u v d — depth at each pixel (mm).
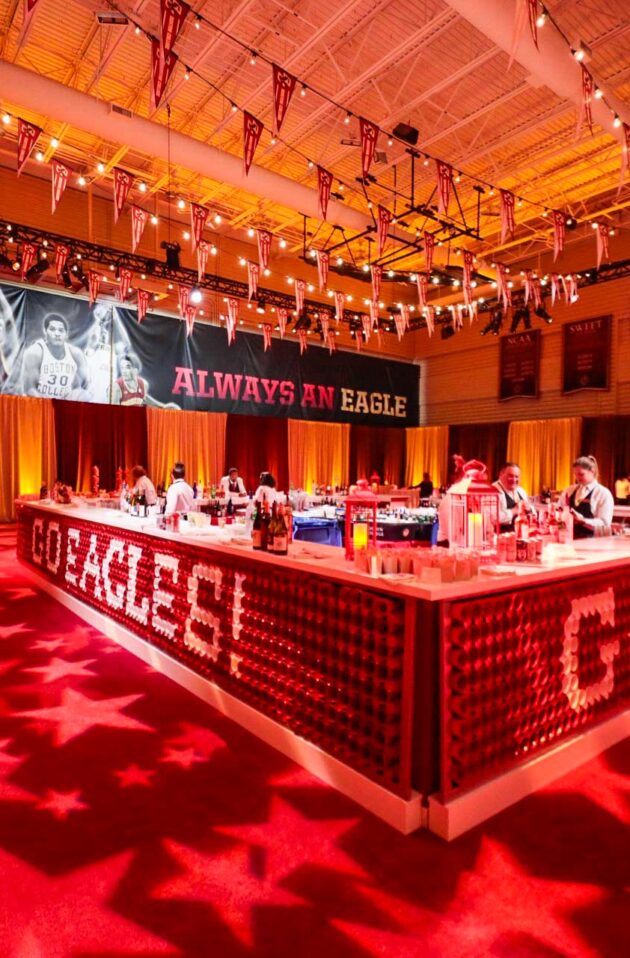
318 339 16031
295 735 2719
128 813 2271
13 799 2357
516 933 1695
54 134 10336
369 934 1690
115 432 12969
